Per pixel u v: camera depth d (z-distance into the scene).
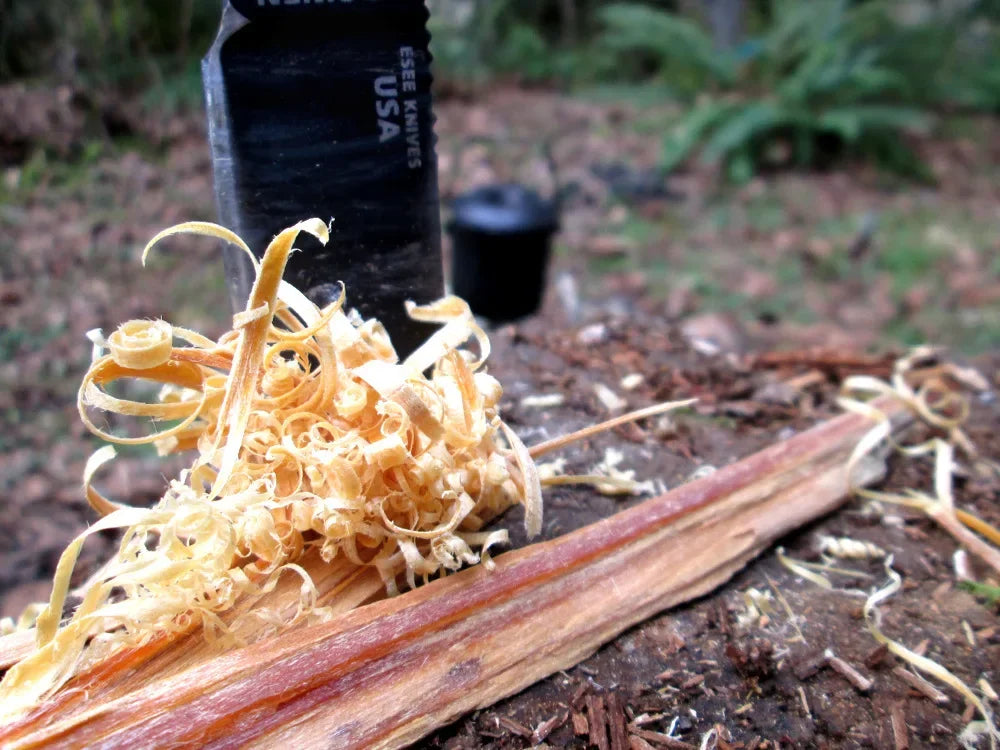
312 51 0.12
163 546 0.09
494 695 0.10
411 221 0.13
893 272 0.47
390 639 0.10
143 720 0.09
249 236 0.12
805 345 0.38
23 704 0.09
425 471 0.10
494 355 0.19
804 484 0.15
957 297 0.44
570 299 0.41
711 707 0.11
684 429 0.17
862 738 0.11
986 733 0.11
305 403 0.11
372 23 0.12
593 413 0.17
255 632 0.10
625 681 0.11
